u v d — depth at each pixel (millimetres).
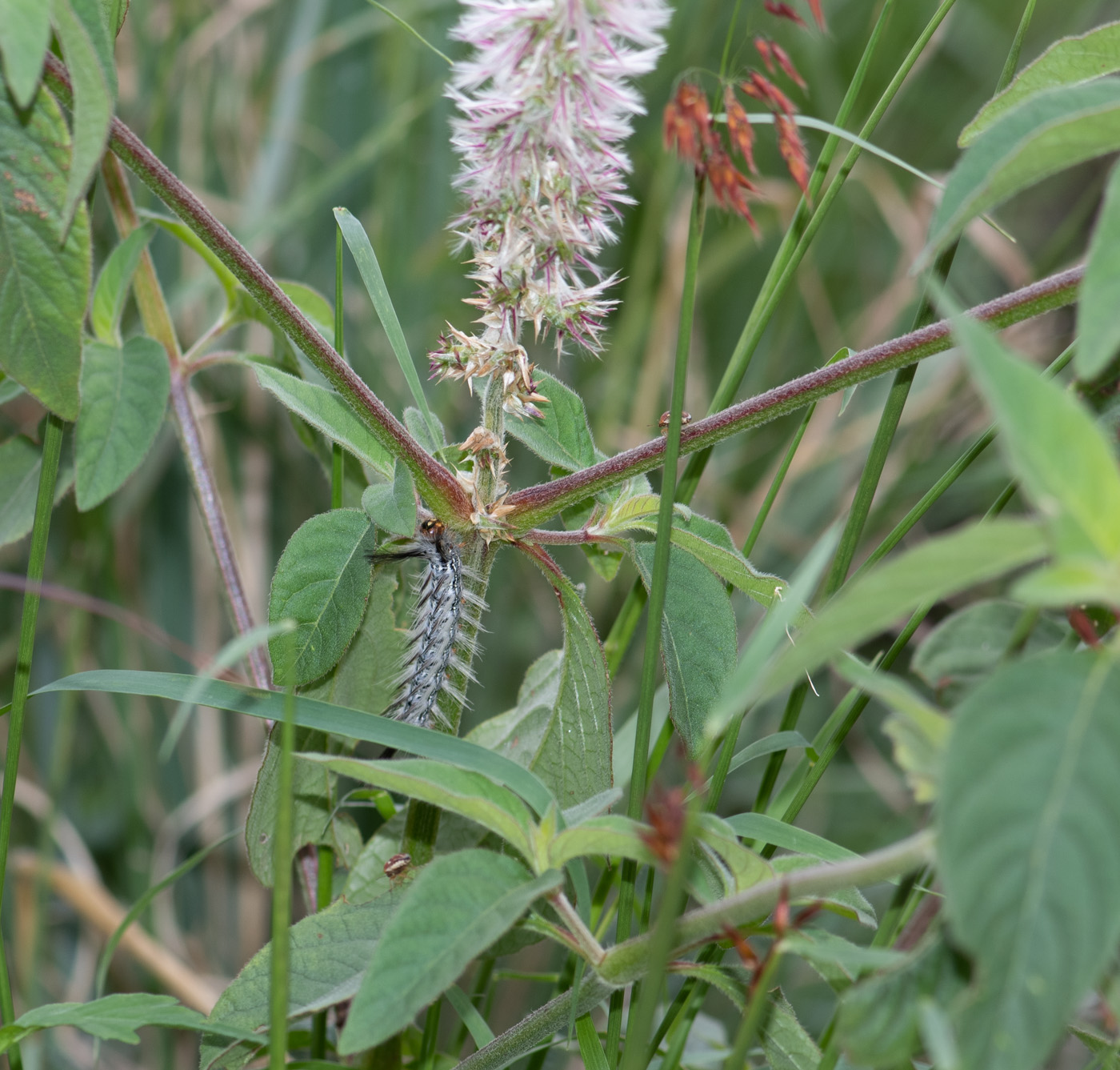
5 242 1175
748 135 1146
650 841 1122
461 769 1141
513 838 1142
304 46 1902
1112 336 1101
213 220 1167
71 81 1142
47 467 1203
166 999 1185
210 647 1903
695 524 1201
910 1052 1118
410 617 1244
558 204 1163
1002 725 1097
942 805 1095
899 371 1208
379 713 1239
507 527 1196
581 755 1216
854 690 1205
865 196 2348
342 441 1192
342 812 1248
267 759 1199
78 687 1188
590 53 1150
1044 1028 1092
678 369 1154
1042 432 1092
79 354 1186
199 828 1869
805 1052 1179
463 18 1156
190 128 1881
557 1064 1320
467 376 1185
